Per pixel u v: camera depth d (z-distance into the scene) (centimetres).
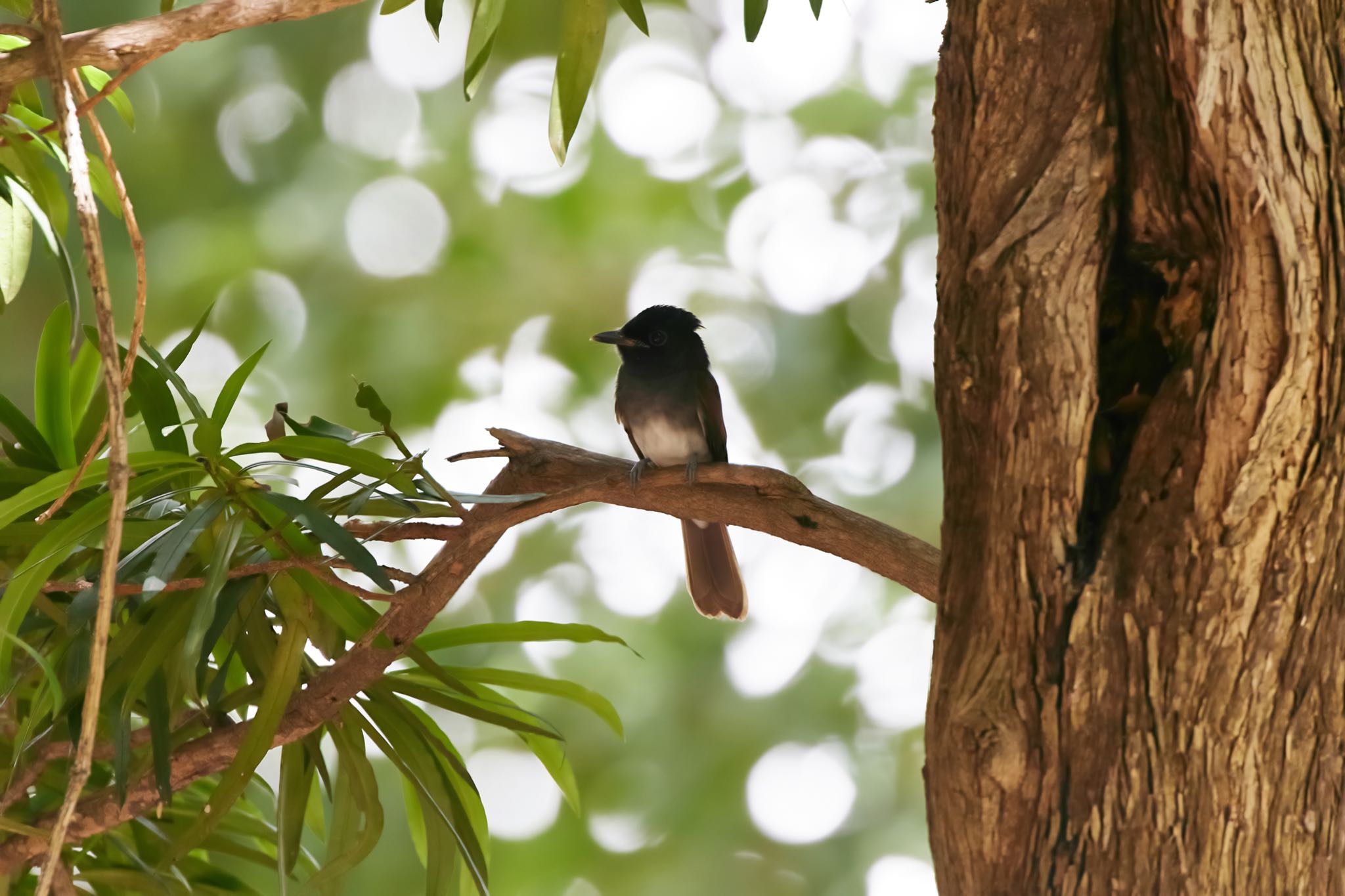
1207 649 425
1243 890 420
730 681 1516
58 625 607
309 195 1566
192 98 1539
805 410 1595
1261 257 418
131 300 1512
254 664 614
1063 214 456
